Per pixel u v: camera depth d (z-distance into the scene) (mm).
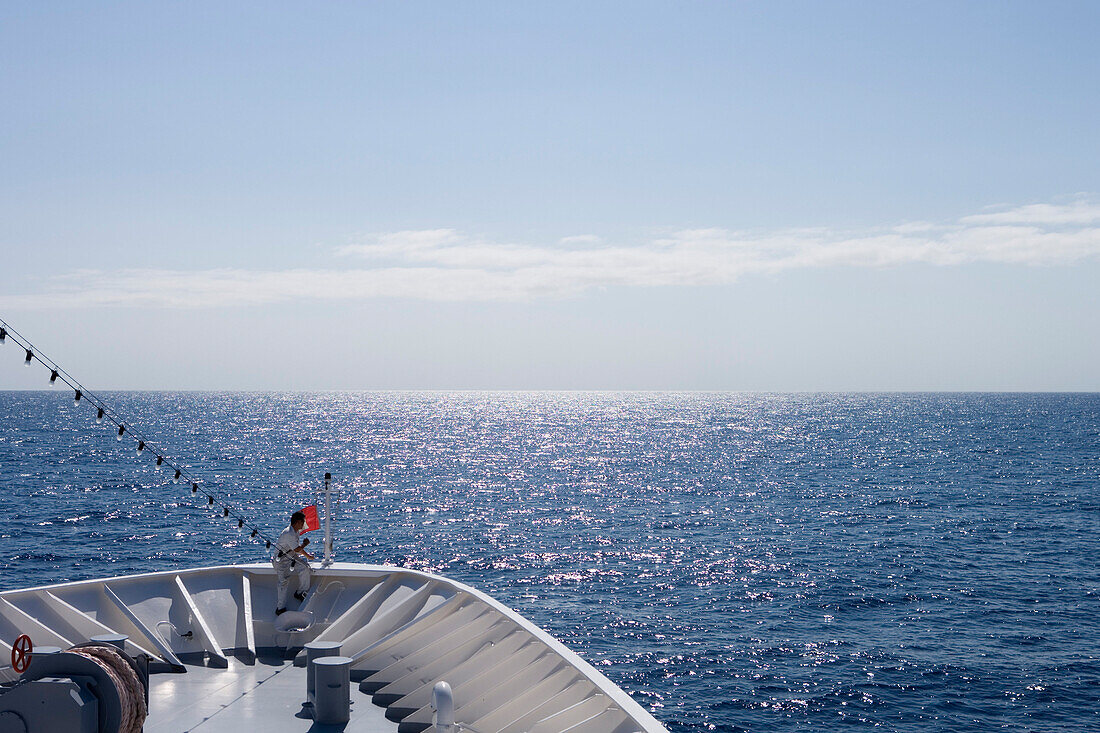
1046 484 100438
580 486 101688
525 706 9617
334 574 14789
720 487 100500
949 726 27766
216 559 57281
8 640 11852
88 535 65812
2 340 10125
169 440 171625
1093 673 32406
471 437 196625
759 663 34156
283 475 111062
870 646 36250
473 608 13031
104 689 8281
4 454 135375
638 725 8086
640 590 47906
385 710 10961
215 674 12391
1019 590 46469
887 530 68938
